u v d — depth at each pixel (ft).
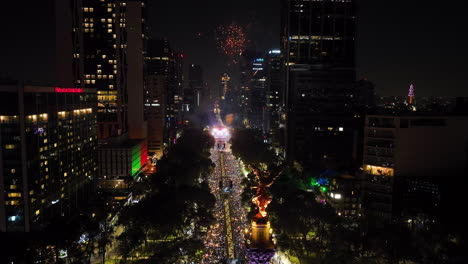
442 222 443.32
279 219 431.02
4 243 376.27
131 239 399.24
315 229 448.65
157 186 631.97
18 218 455.63
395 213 512.63
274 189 561.84
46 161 499.51
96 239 430.20
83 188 621.72
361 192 554.05
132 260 388.78
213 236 476.95
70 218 510.58
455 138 531.09
